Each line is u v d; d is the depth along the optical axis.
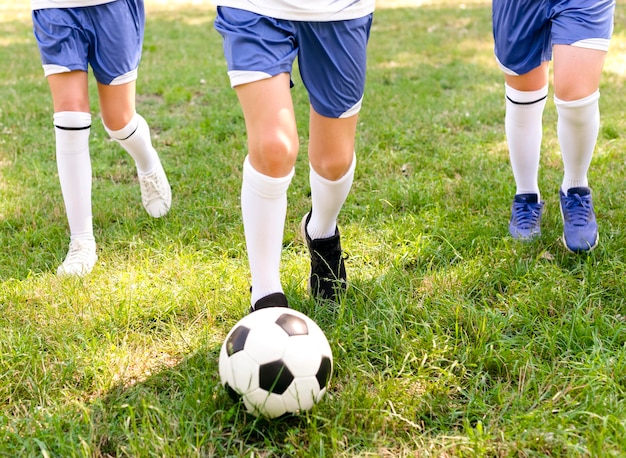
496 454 1.86
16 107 5.80
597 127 2.80
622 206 3.39
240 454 1.86
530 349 2.27
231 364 1.97
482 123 5.18
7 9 14.12
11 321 2.61
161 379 2.24
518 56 2.91
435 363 2.25
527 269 2.81
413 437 1.95
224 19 2.19
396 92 6.09
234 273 2.93
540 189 3.69
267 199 2.21
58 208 3.70
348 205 3.65
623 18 9.28
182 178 4.16
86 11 2.92
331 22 2.17
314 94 2.30
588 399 2.00
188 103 6.04
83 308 2.68
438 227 3.28
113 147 4.83
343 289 2.69
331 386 2.18
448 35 9.12
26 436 1.96
